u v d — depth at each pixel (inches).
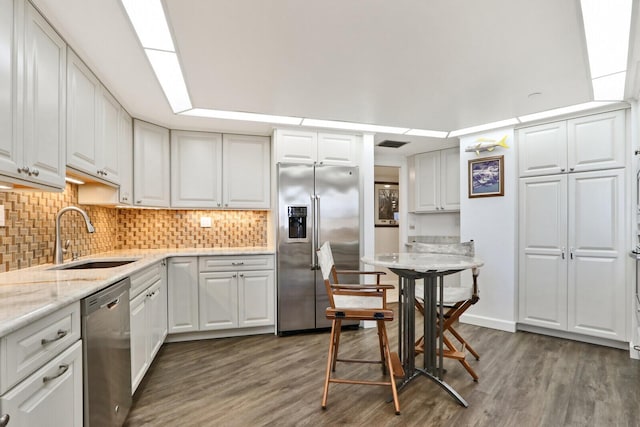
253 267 140.9
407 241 210.4
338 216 147.9
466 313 155.2
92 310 59.4
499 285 146.6
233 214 163.5
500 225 146.8
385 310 82.0
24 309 43.9
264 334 143.3
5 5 54.7
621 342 121.4
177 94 107.3
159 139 137.9
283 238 141.1
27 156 60.7
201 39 76.0
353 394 91.7
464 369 106.8
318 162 148.8
